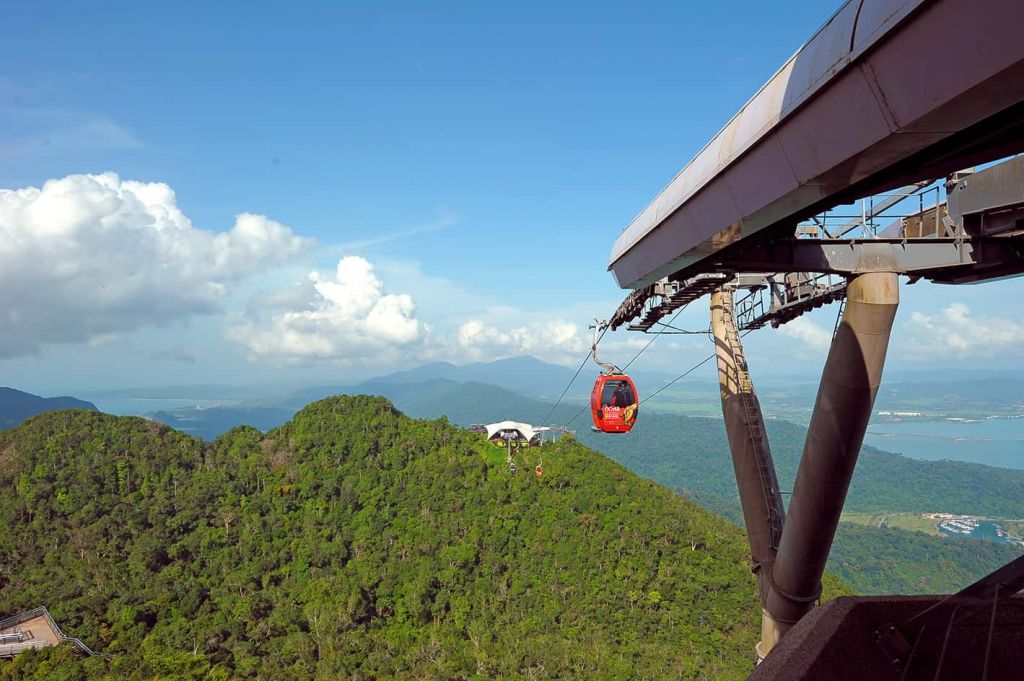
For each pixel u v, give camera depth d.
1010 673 4.21
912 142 7.01
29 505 71.06
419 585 71.56
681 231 11.96
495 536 79.25
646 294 19.92
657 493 88.31
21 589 60.56
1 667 48.16
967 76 5.84
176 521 74.19
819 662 4.14
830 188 8.48
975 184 12.09
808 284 18.83
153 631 58.75
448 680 57.78
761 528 19.89
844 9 7.32
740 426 20.73
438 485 86.12
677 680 59.81
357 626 66.56
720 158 9.98
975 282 14.05
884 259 12.77
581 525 80.56
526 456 92.69
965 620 4.27
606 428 25.09
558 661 62.06
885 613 4.59
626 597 71.94
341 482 86.62
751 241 11.74
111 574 64.56
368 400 99.75
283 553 74.19
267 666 57.22
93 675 48.59
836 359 13.23
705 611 71.25
